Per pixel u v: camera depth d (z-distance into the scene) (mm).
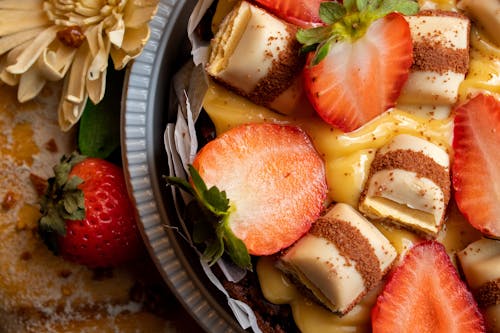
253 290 322
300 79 312
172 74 340
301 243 310
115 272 371
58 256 365
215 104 318
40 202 345
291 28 312
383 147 316
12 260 364
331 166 315
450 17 320
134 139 329
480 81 323
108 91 362
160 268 329
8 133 364
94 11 342
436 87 317
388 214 311
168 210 329
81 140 361
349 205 314
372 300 315
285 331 323
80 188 347
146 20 332
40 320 366
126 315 371
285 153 313
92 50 340
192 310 332
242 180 309
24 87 352
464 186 319
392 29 307
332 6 300
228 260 319
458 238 323
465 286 317
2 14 343
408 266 314
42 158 366
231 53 311
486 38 328
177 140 319
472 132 320
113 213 349
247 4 311
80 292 368
